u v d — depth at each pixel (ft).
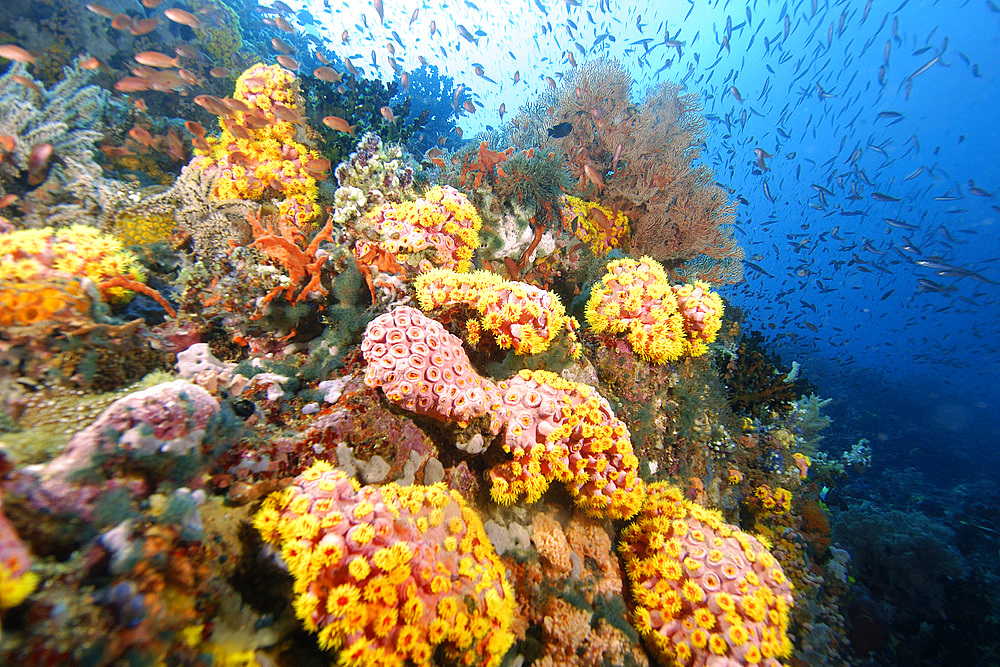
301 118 17.61
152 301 11.99
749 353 23.66
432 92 50.42
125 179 18.19
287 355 12.51
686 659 10.18
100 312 8.73
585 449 11.60
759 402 22.27
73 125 17.56
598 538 12.09
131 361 9.05
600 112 28.32
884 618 24.26
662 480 15.26
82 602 4.67
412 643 6.72
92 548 5.04
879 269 37.42
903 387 84.53
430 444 10.62
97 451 5.75
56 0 21.93
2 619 4.24
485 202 18.57
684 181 25.98
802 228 40.63
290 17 45.09
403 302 13.20
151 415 6.34
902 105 178.40
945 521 39.42
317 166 16.57
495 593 8.16
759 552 11.90
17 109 15.65
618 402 15.25
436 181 19.22
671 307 15.99
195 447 6.92
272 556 6.95
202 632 5.59
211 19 29.30
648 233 24.61
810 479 24.84
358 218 15.23
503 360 13.67
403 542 7.22
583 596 10.62
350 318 12.48
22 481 5.11
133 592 4.92
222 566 6.51
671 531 11.98
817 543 22.38
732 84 43.09
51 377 7.74
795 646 17.83
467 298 13.04
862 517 30.25
